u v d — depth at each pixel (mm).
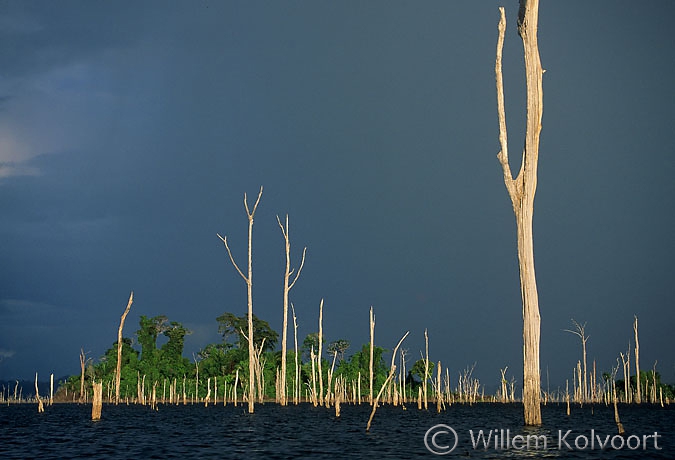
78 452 38812
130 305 88500
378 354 151625
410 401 149625
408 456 35656
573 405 143500
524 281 39969
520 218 39625
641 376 157250
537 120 39281
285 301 86750
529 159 39312
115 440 46469
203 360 152000
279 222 85875
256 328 151125
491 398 169750
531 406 41062
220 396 145000
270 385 143125
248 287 70000
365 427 59094
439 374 99438
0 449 40844
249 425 61844
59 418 79875
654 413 97250
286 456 35875
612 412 100500
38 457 36531
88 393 153750
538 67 39469
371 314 92750
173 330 158500
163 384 148500
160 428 58656
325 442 43844
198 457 35688
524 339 40500
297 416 78000
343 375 151125
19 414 93625
